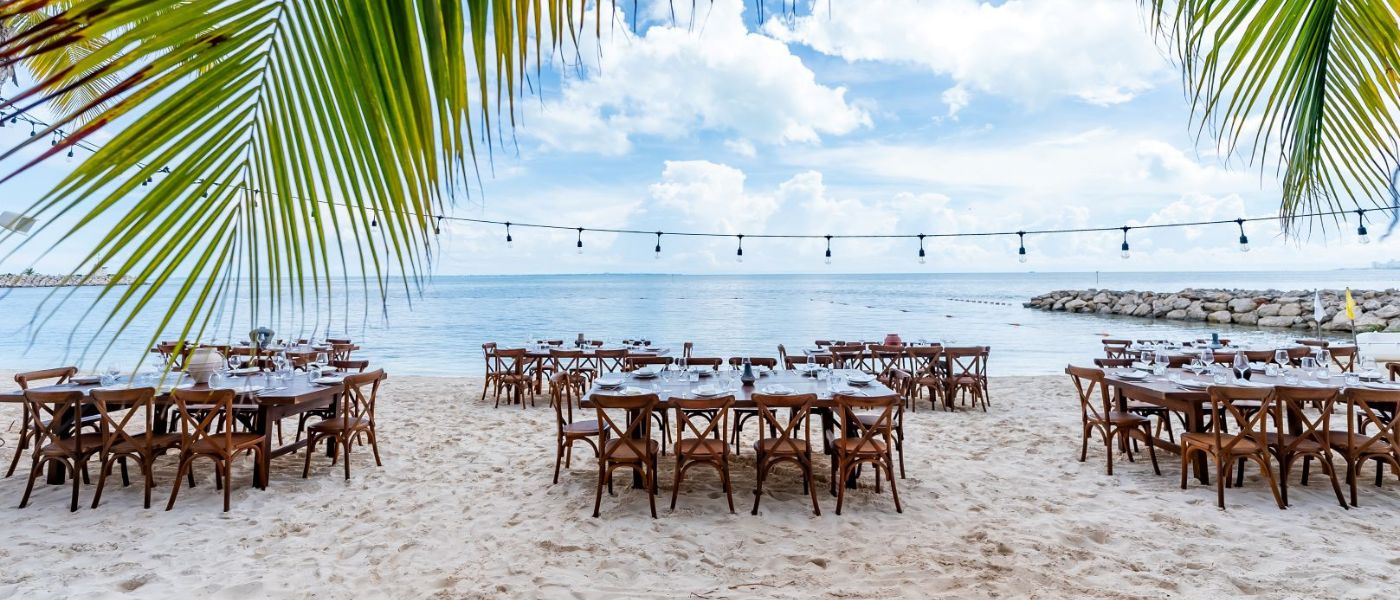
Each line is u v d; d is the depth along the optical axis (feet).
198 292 1.87
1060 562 10.31
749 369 15.31
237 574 9.97
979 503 13.05
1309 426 12.39
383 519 12.27
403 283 1.90
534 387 26.84
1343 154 3.37
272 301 1.93
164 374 1.78
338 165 1.93
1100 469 15.28
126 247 1.68
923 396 26.45
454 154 1.87
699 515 12.50
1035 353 44.34
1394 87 3.20
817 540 11.29
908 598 9.22
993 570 10.05
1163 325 68.64
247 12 1.88
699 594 9.37
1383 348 26.48
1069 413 22.11
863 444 13.09
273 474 14.99
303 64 1.94
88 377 14.85
